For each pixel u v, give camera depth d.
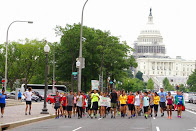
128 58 103.31
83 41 93.25
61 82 132.25
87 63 93.88
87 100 39.12
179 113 41.22
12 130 24.17
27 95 36.62
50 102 78.38
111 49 86.38
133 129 24.72
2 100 32.50
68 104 36.19
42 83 133.25
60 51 101.31
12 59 122.69
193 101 98.38
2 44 123.06
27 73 122.81
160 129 24.91
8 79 127.50
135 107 37.03
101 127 26.14
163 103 38.25
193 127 26.69
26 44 120.69
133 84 196.50
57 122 30.94
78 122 30.91
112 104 36.25
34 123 29.92
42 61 120.94
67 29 92.69
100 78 68.81
